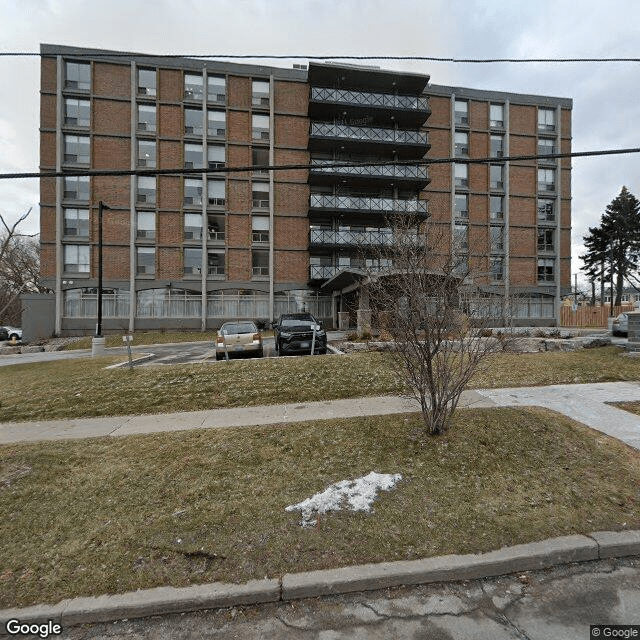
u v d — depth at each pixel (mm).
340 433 5223
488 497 3654
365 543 3020
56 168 24844
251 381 8398
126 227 25766
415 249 5035
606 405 6477
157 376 8969
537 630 2354
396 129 27562
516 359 9969
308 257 27578
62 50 24891
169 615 2529
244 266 27156
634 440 4965
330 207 26219
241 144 26875
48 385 8875
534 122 30781
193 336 24625
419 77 26578
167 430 5738
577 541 3010
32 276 34469
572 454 4527
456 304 4922
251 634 2359
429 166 28375
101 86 25297
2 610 2496
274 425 5723
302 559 2859
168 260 26266
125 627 2449
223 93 26922
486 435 4926
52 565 2859
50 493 3844
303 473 4164
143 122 25984
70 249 25359
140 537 3146
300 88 27500
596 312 31375
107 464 4504
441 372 4969
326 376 8578
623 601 2574
